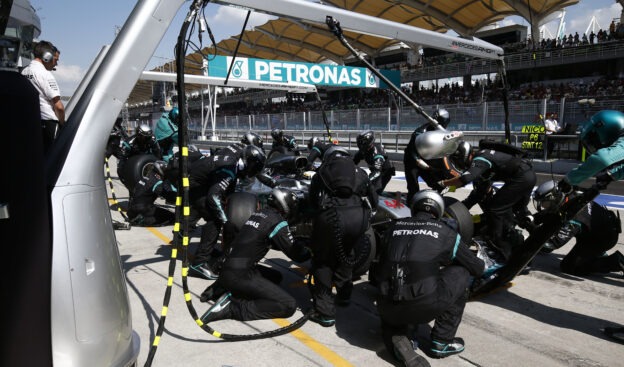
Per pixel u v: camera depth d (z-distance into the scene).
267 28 32.25
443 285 3.08
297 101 42.16
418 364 2.94
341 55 36.12
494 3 24.30
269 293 3.73
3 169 1.62
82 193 1.90
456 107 18.89
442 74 31.17
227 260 3.76
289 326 3.57
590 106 14.72
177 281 4.71
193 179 4.75
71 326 1.83
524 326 3.68
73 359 1.84
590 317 3.84
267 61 19.41
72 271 1.83
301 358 3.18
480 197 5.04
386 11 27.17
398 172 14.66
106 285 1.96
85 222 1.89
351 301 4.25
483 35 32.38
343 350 3.30
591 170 3.26
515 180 4.54
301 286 4.66
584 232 4.66
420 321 3.02
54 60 4.18
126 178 8.36
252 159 4.96
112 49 2.10
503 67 5.21
